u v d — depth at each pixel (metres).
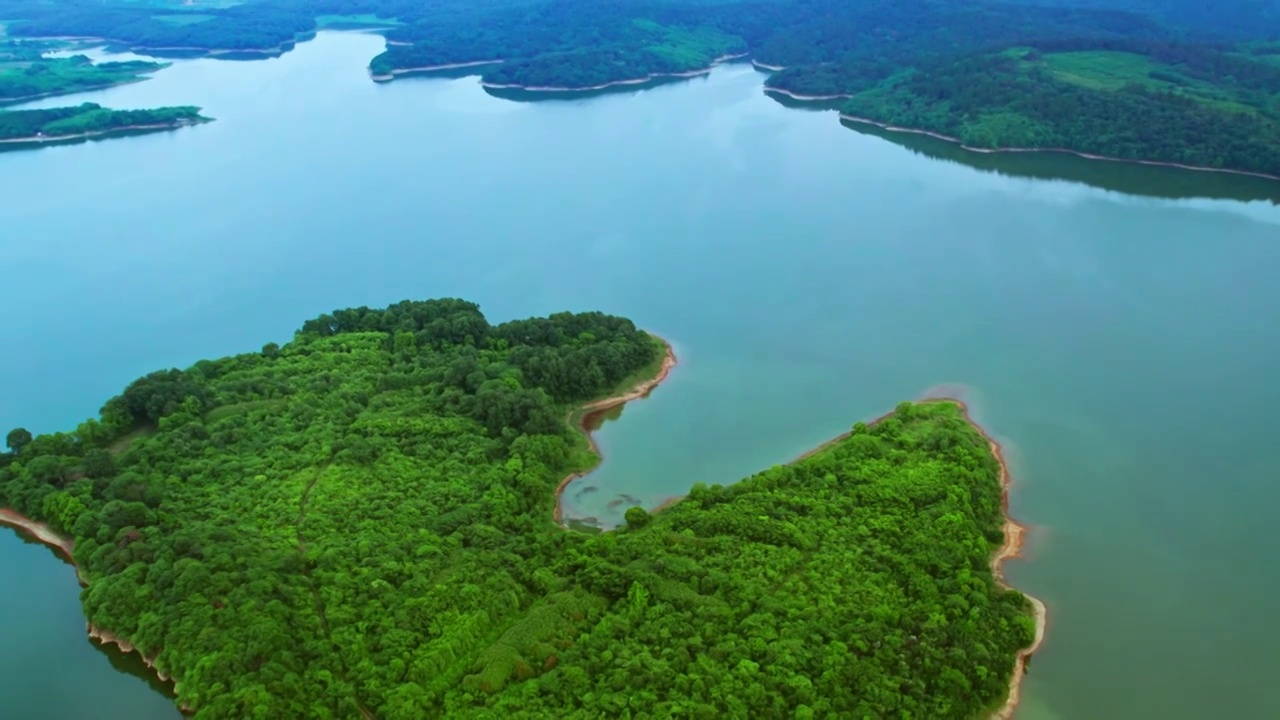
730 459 124.31
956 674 80.38
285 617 87.12
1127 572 101.38
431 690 80.62
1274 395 135.88
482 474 112.38
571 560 95.12
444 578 92.56
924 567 92.69
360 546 97.19
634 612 86.88
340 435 120.19
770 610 86.75
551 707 77.62
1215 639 92.25
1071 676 87.62
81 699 88.25
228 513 104.69
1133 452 122.69
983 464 114.31
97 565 97.75
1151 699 85.25
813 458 116.12
